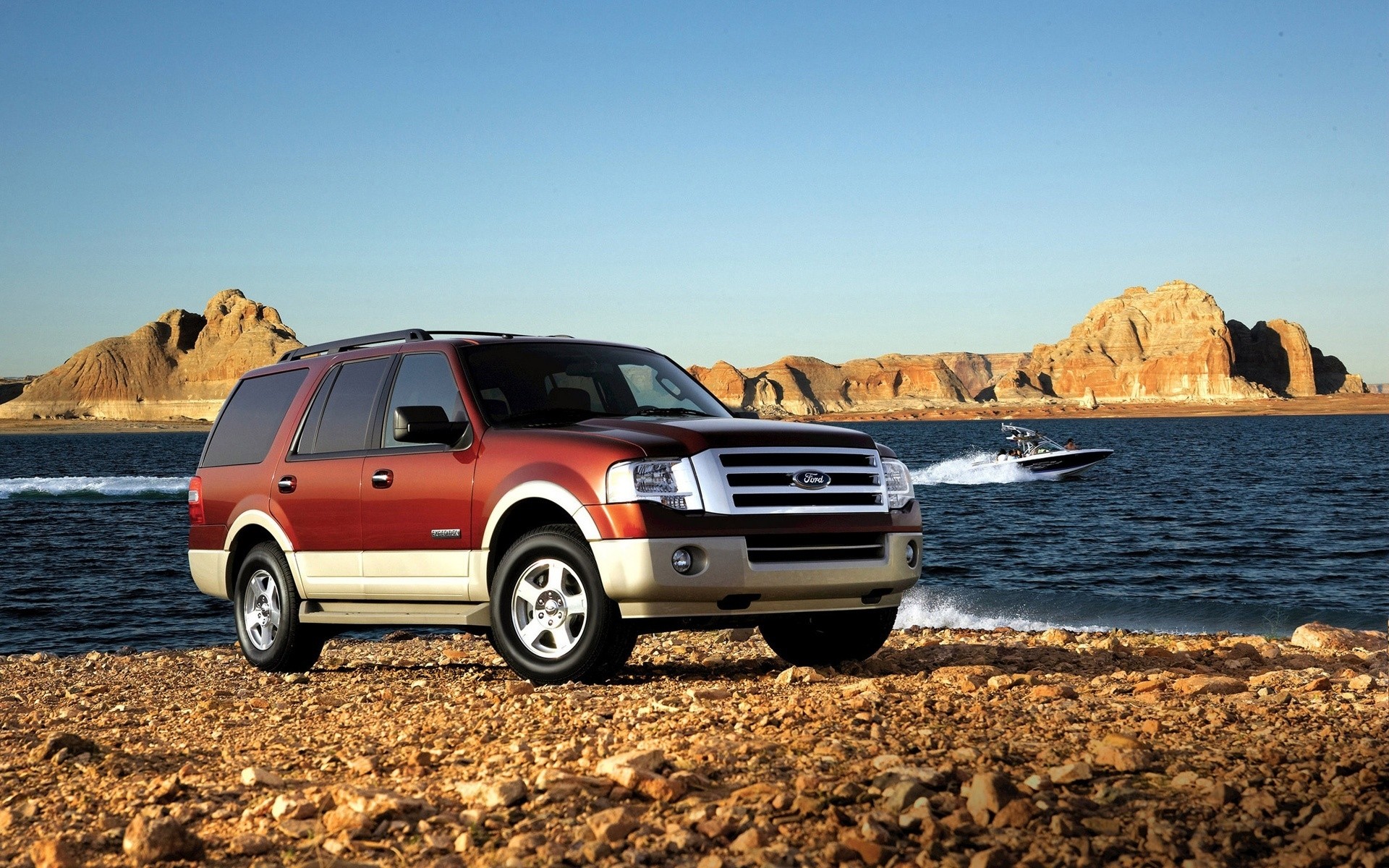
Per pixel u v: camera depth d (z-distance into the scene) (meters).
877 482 6.79
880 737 4.58
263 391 8.69
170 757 5.21
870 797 3.66
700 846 3.25
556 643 6.47
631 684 6.69
